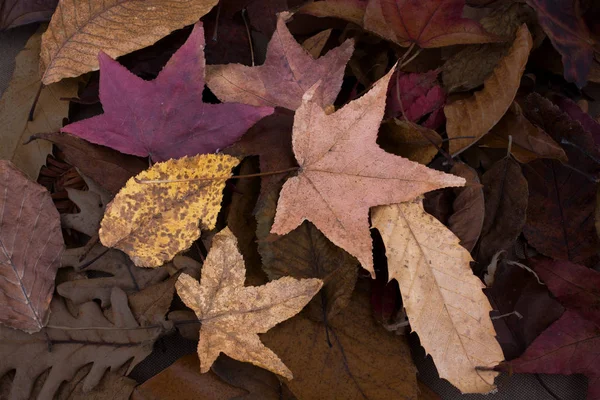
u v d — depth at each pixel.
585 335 0.56
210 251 0.54
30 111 0.59
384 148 0.58
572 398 0.58
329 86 0.57
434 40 0.59
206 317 0.54
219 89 0.57
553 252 0.59
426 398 0.57
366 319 0.57
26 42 0.62
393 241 0.54
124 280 0.57
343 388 0.56
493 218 0.58
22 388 0.55
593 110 0.62
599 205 0.57
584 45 0.60
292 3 0.61
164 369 0.56
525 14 0.60
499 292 0.58
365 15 0.57
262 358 0.54
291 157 0.56
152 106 0.55
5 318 0.55
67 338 0.55
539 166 0.59
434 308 0.54
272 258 0.56
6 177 0.56
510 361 0.56
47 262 0.56
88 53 0.57
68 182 0.59
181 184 0.54
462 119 0.58
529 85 0.61
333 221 0.54
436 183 0.53
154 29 0.57
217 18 0.60
